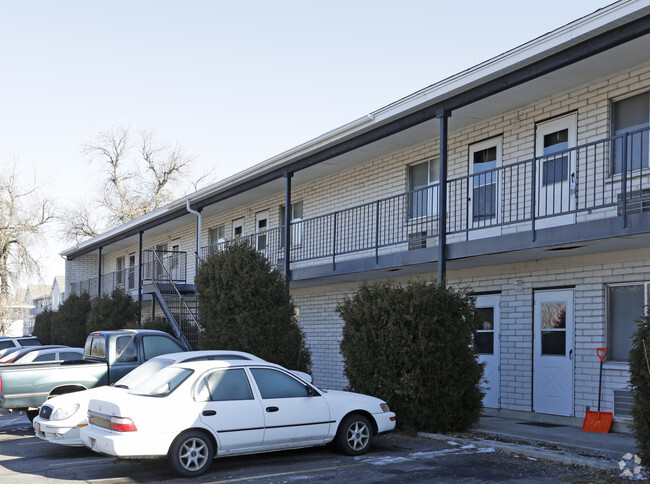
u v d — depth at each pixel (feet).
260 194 75.72
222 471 28.71
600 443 33.22
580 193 41.42
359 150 56.95
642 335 26.02
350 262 50.16
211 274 47.91
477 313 38.27
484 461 30.07
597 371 40.01
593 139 40.96
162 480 27.30
